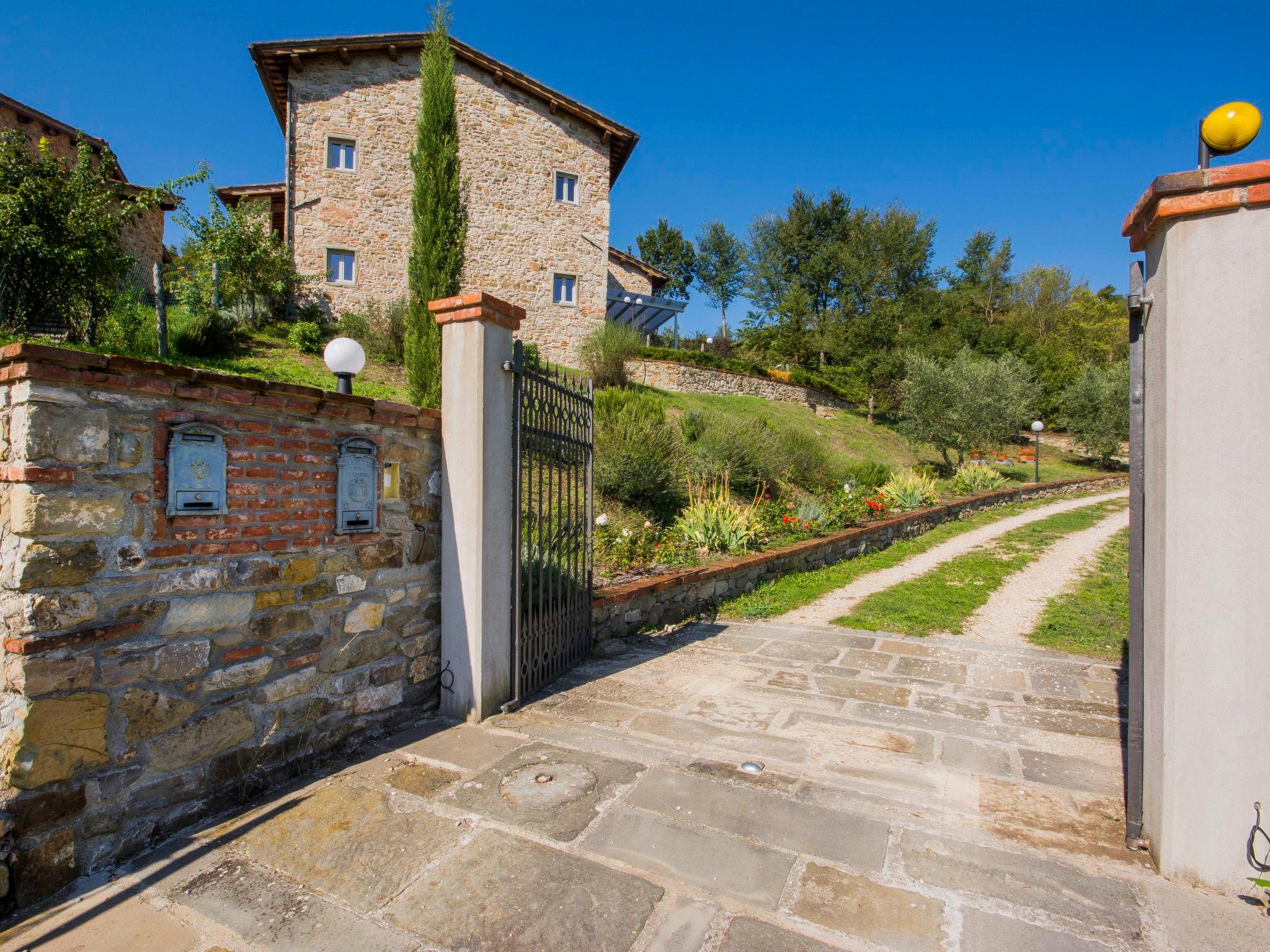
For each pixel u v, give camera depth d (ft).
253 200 61.36
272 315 51.88
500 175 62.03
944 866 7.56
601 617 17.63
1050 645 17.85
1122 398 83.46
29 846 6.74
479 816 8.60
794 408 75.10
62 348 6.81
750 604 22.89
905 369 82.53
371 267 57.36
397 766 10.10
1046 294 130.62
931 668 15.80
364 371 43.60
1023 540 37.01
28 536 6.69
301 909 6.78
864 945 6.24
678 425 43.73
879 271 115.44
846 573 29.14
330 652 10.27
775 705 13.15
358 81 56.95
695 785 9.53
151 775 7.87
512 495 12.91
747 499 38.09
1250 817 6.84
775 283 130.72
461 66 60.39
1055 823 8.59
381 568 11.18
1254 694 6.82
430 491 12.30
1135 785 8.05
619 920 6.57
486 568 12.08
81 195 30.42
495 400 12.37
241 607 8.90
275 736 9.41
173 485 8.04
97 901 6.87
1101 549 33.73
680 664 16.11
